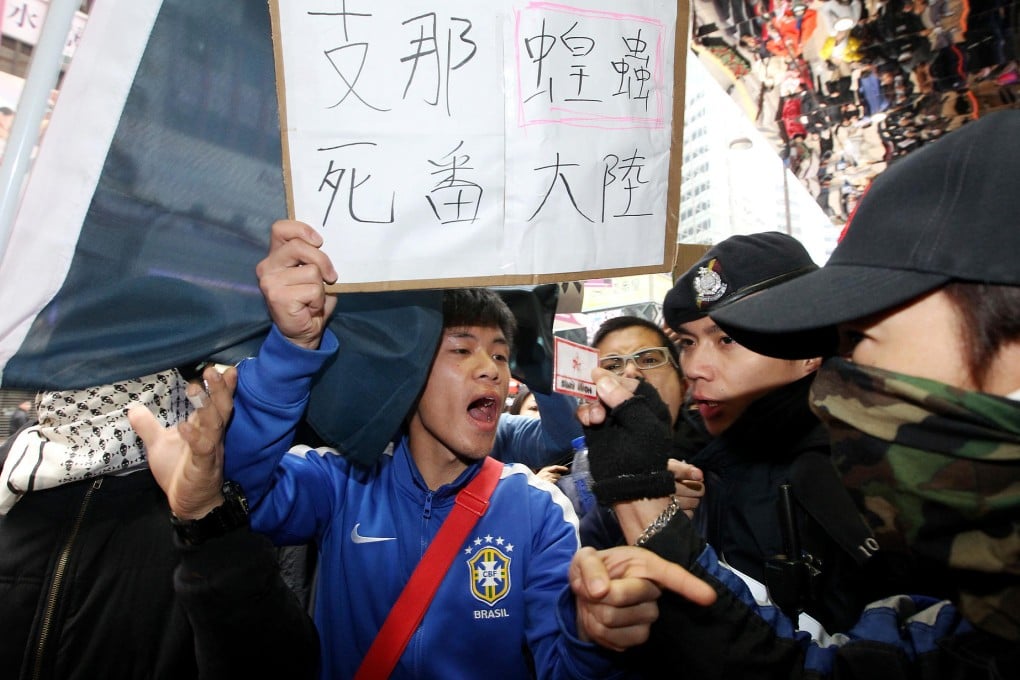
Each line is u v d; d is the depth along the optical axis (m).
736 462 1.20
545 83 0.93
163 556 1.34
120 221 0.90
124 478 1.36
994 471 0.57
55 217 0.86
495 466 1.26
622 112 0.98
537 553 1.17
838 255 0.71
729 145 4.52
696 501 1.16
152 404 1.33
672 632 0.77
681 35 1.03
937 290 0.61
